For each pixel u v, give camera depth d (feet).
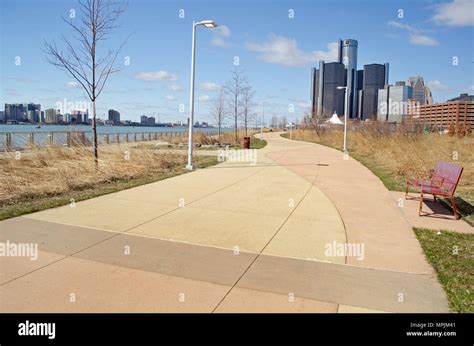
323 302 12.00
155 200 26.78
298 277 13.85
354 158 62.34
